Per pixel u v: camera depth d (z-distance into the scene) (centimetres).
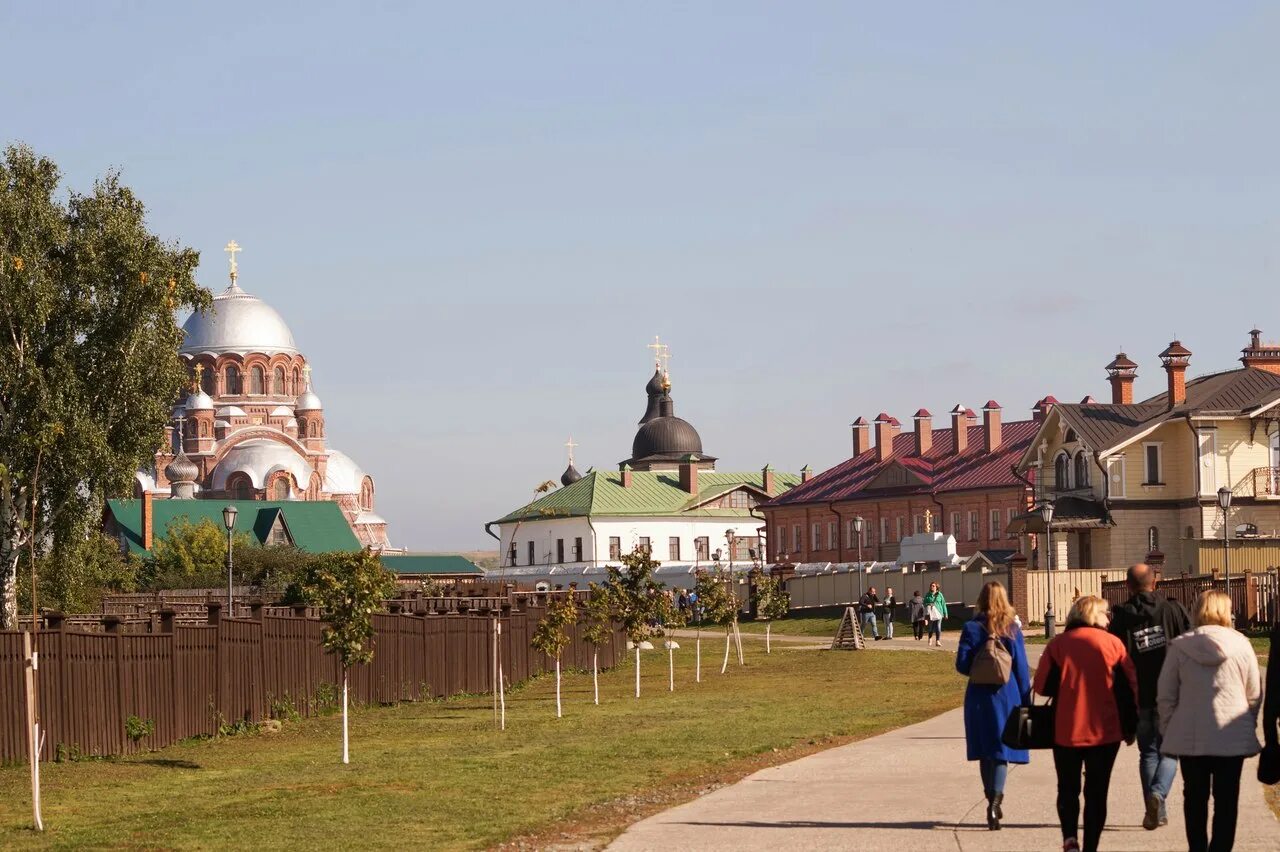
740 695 4178
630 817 1994
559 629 3856
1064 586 7312
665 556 15212
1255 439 8444
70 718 2883
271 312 17838
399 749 3028
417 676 4372
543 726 3434
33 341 6488
